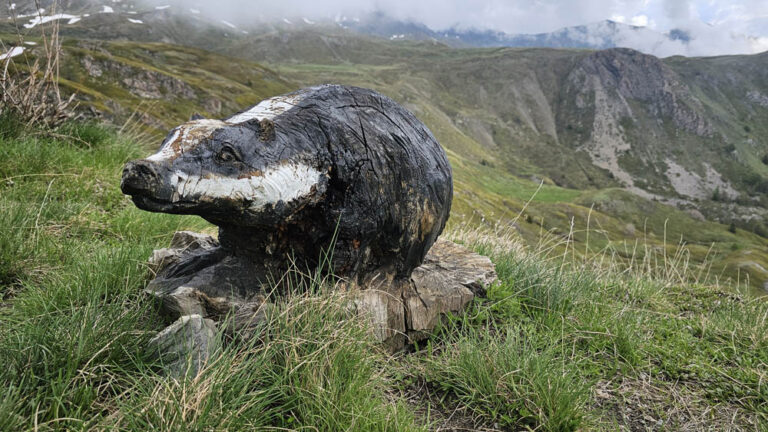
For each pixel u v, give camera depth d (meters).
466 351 3.08
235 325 2.75
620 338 3.65
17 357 2.26
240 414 2.18
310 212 2.88
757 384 3.30
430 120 150.25
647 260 5.89
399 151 3.13
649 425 2.87
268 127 2.49
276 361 2.61
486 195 68.69
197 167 2.24
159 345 2.48
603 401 3.03
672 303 5.10
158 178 2.08
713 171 156.62
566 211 72.00
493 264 4.33
